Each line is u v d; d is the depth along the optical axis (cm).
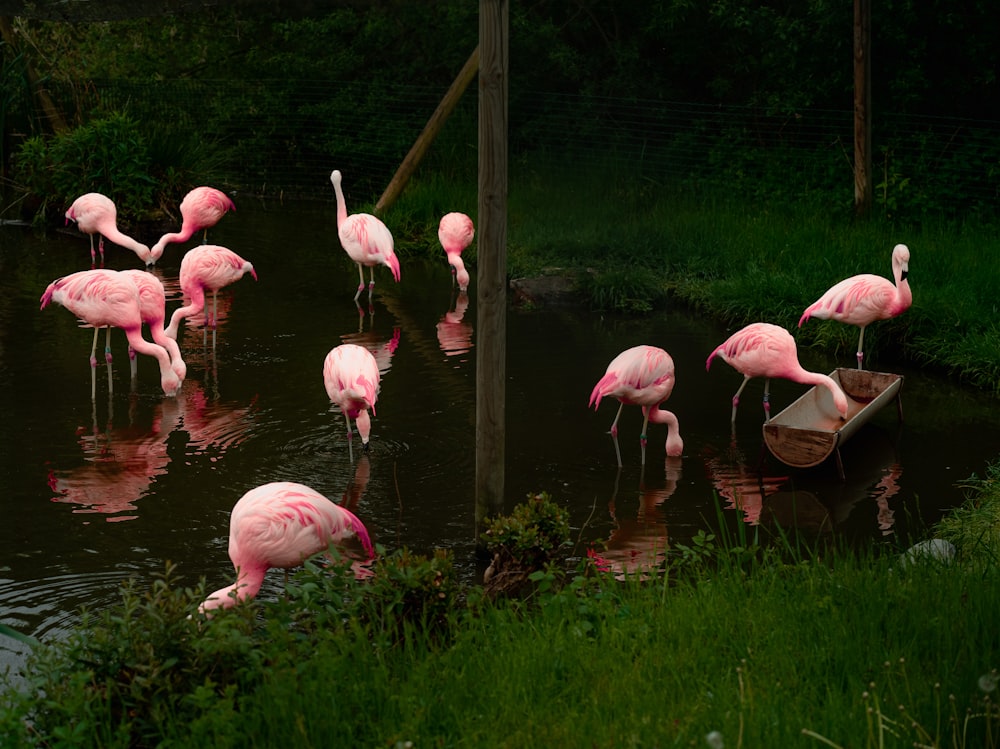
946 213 1330
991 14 1424
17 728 370
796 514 672
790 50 1478
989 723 351
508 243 1310
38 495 673
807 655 423
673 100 1716
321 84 1791
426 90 1727
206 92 1808
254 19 1892
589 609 481
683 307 1135
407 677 422
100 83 1759
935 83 1515
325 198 1714
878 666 414
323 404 836
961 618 442
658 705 392
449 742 380
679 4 1501
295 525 538
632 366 716
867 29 1228
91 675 389
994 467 722
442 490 686
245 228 1475
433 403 838
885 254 1121
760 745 357
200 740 367
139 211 1432
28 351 946
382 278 1240
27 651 478
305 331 1025
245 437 768
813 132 1578
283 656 406
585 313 1119
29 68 1568
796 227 1268
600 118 1706
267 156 1786
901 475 728
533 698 407
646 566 600
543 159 1616
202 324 1042
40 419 795
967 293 991
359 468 717
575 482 708
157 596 415
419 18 1755
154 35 1936
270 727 375
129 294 843
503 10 555
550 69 1730
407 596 477
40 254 1314
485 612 515
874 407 777
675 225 1303
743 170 1513
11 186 1532
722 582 503
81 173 1441
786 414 758
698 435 793
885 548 627
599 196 1470
